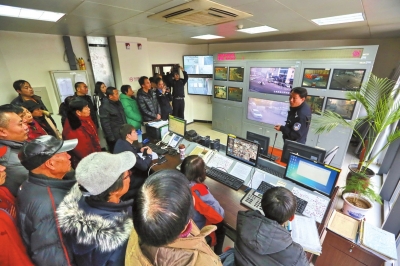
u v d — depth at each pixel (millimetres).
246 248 893
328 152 1788
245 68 4461
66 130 2252
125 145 1895
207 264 596
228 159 1950
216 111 5473
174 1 1698
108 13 2041
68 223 729
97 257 691
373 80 2441
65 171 1015
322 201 1401
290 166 1566
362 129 4082
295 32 3445
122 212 794
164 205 522
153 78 4270
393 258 1266
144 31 3314
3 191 977
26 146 882
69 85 3471
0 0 1527
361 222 1516
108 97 3051
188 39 4547
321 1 1691
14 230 857
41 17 2143
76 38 3557
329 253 1545
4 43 2840
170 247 588
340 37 3986
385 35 3533
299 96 2289
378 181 2840
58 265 736
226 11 2008
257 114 4594
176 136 2564
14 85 2420
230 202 1514
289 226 1262
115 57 3914
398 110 1845
